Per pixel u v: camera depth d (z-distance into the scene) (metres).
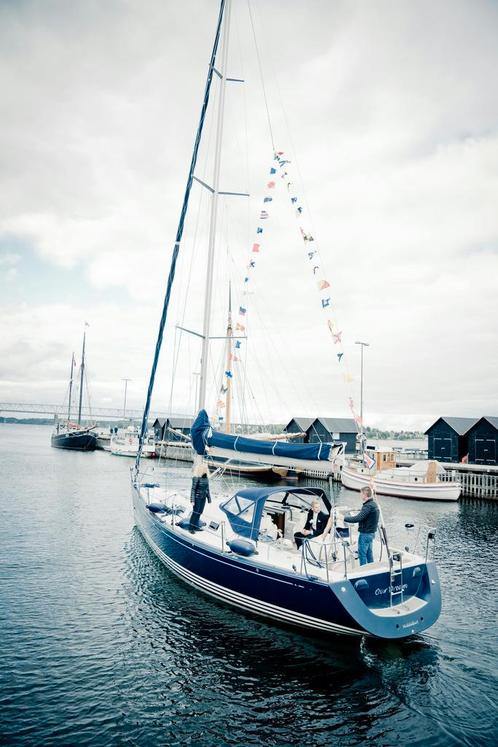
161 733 6.10
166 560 12.32
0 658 7.92
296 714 6.49
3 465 40.91
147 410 16.45
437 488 27.53
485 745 5.88
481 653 8.27
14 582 11.58
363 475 30.48
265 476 34.66
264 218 15.17
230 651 8.21
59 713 6.47
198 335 13.91
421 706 6.68
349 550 8.94
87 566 12.86
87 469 39.00
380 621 7.68
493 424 34.94
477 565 14.29
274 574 8.65
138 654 8.10
